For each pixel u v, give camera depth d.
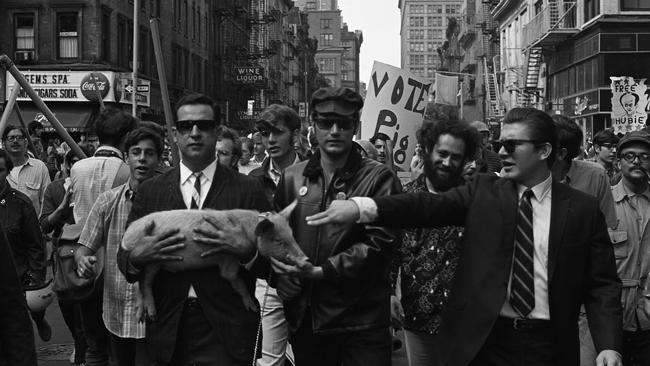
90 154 15.55
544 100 39.44
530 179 4.09
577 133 5.83
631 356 5.79
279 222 4.09
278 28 90.81
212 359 4.34
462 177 5.65
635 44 32.06
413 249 5.38
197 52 52.22
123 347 5.64
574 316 4.00
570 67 36.84
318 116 4.58
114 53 35.59
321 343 4.66
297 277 4.20
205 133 4.51
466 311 4.03
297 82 115.44
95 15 33.75
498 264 4.00
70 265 5.98
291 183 4.79
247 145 10.74
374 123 9.90
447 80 35.56
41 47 34.09
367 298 4.49
